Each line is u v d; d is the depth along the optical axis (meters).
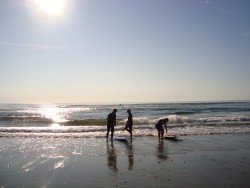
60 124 29.36
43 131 22.61
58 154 13.53
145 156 13.03
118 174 9.98
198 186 8.56
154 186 8.59
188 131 22.03
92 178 9.49
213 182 8.95
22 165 11.36
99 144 16.38
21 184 8.89
